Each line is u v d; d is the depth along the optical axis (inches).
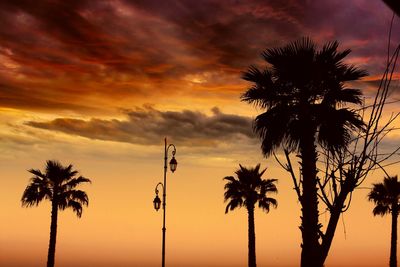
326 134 697.0
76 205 1786.4
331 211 231.9
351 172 224.8
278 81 764.0
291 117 742.5
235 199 1888.5
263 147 774.5
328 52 745.0
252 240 1863.9
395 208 1892.2
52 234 1770.4
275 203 1892.2
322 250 238.5
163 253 1080.2
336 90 728.3
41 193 1759.4
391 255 1905.8
